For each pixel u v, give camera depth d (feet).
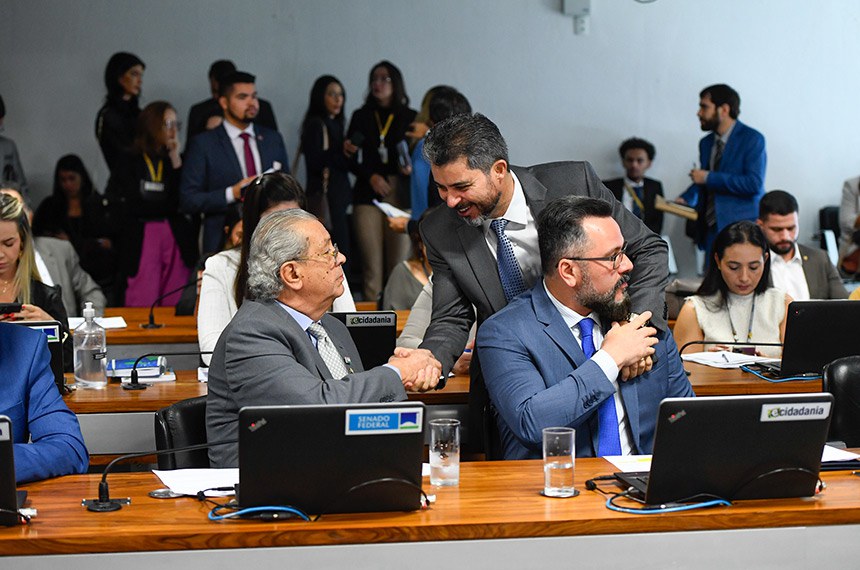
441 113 18.92
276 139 22.72
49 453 7.97
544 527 6.81
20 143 27.09
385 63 24.48
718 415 6.98
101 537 6.55
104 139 24.45
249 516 6.86
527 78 28.27
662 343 9.70
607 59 28.43
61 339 11.27
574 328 9.43
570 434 7.43
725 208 24.75
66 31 27.02
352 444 6.82
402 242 24.75
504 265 10.11
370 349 11.29
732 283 14.14
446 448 7.73
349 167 24.81
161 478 7.83
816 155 29.19
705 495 7.13
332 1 27.58
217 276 12.93
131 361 12.71
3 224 12.30
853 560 7.09
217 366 8.80
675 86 28.68
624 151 27.32
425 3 27.81
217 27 27.35
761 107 28.99
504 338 9.32
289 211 8.98
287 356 8.54
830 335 11.89
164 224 23.41
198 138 22.20
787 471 7.19
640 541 6.91
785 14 28.76
